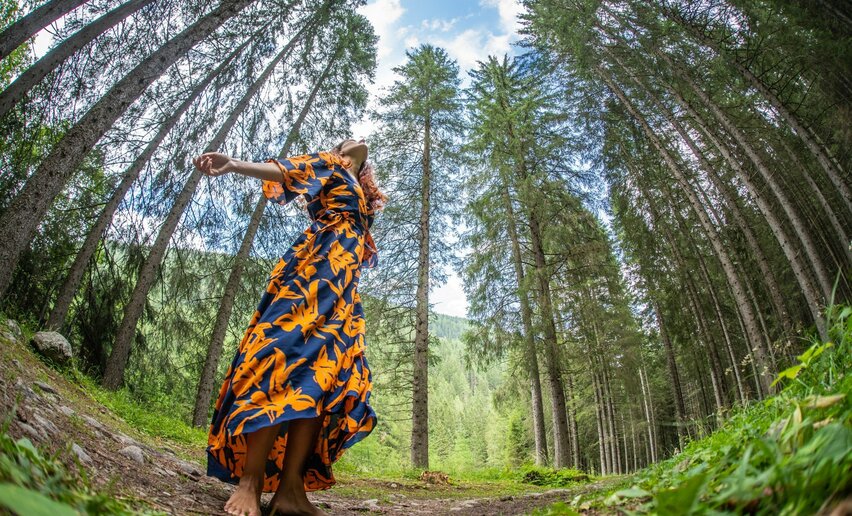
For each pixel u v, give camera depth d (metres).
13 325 5.09
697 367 17.25
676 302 15.38
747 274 12.38
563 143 13.28
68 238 8.20
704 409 16.70
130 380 9.09
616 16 10.03
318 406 1.82
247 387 1.81
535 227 13.57
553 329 12.39
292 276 2.07
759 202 8.12
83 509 0.90
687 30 8.75
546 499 4.62
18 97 5.45
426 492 6.26
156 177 8.80
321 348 1.92
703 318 13.90
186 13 7.23
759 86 8.16
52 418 2.57
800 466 0.86
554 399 12.21
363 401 2.00
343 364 1.97
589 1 9.83
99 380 8.10
